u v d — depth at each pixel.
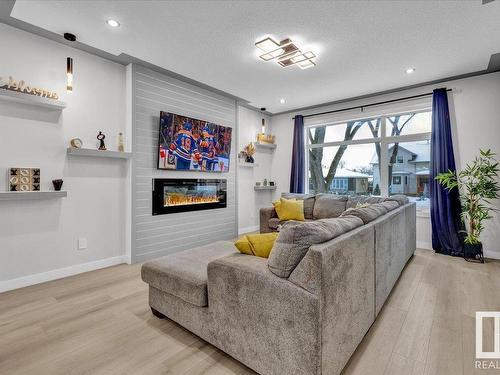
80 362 1.55
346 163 5.16
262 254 1.69
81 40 2.78
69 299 2.36
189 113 4.02
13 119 2.54
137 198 3.39
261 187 5.52
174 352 1.65
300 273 1.26
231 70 3.51
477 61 3.26
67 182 2.90
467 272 3.05
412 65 3.36
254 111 5.56
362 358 1.58
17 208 2.58
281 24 2.48
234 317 1.50
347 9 2.26
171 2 2.17
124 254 3.40
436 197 3.89
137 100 3.38
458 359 1.57
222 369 1.51
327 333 1.25
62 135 2.85
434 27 2.52
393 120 4.56
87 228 3.06
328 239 1.37
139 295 2.45
